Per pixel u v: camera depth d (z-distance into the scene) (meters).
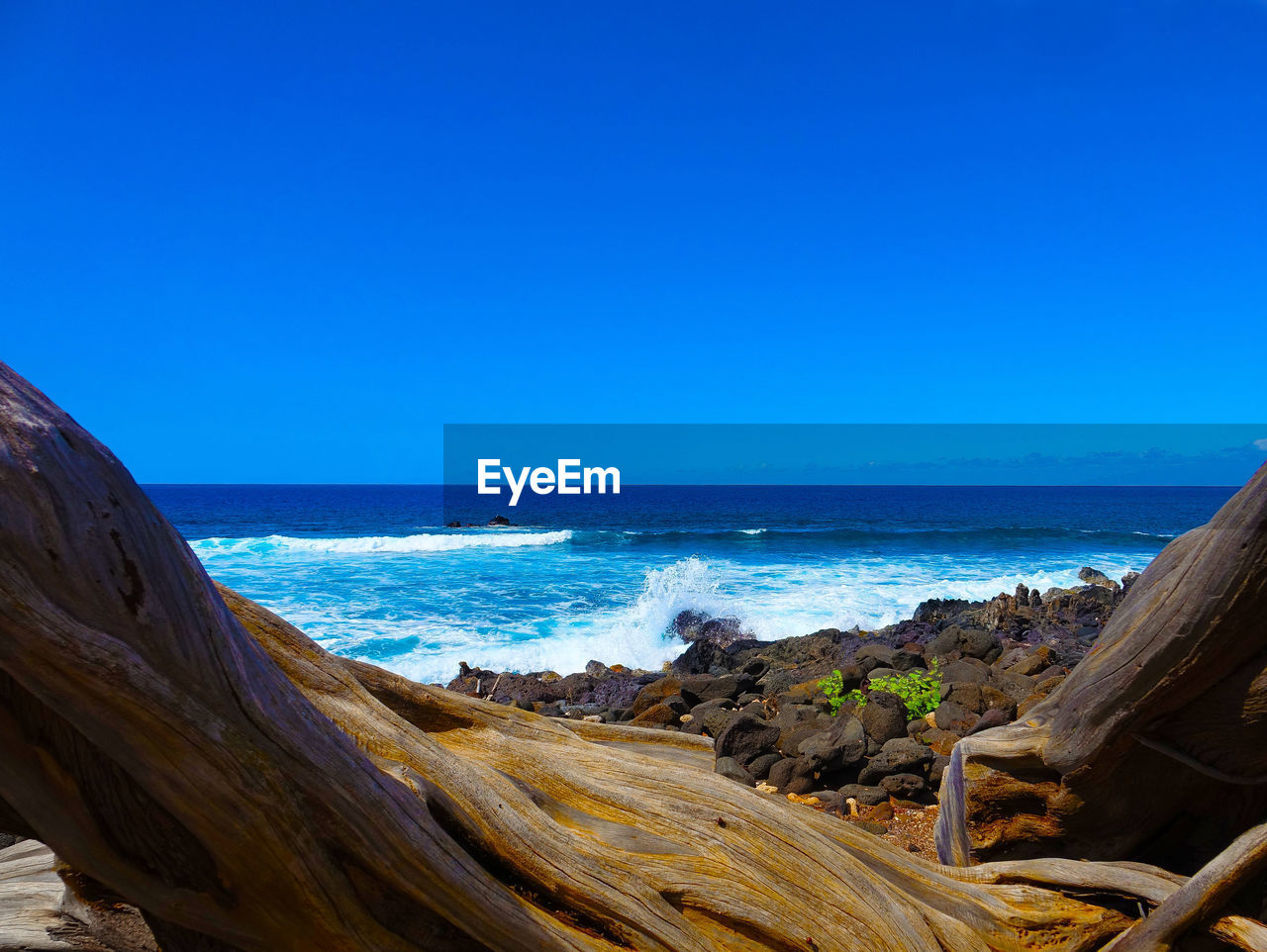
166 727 1.60
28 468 1.42
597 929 2.30
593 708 10.38
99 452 1.57
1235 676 2.81
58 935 2.34
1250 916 2.83
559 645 14.21
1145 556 29.88
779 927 2.49
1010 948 2.92
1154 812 3.31
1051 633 14.41
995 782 3.52
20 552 1.40
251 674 1.73
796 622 16.75
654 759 2.99
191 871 1.86
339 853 1.91
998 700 8.02
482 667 13.26
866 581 22.38
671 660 14.15
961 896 3.01
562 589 20.00
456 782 2.23
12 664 1.44
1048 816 3.45
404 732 2.26
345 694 2.27
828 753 6.35
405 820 1.93
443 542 31.06
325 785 1.81
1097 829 3.38
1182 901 2.67
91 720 1.54
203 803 1.69
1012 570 25.30
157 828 1.81
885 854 3.07
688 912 2.49
